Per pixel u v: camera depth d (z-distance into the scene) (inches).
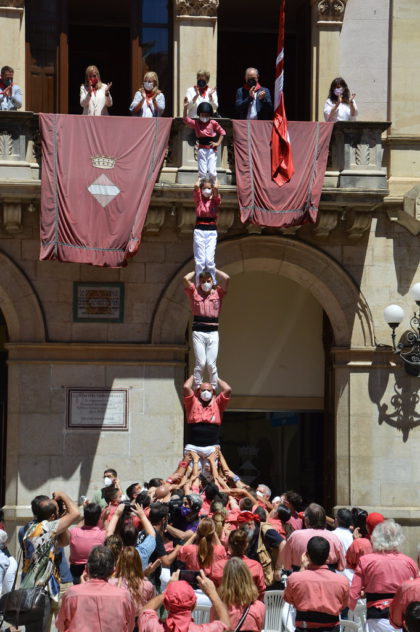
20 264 1106.1
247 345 1226.0
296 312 1230.9
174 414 1114.7
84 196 1050.1
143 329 1117.7
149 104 1107.3
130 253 1047.0
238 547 607.2
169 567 714.2
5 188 1052.5
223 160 1085.8
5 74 1087.0
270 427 1225.4
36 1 1153.4
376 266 1138.0
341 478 1135.6
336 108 1112.2
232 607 532.7
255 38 1298.0
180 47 1144.2
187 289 1018.1
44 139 1051.9
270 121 1077.8
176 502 773.3
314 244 1134.4
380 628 596.4
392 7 1160.8
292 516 861.2
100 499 970.7
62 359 1106.7
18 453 1096.8
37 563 626.5
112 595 498.0
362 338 1136.2
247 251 1131.3
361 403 1131.9
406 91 1158.3
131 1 1158.3
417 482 1130.7
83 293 1114.1
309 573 565.0
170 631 492.1
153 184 1056.2
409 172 1154.7
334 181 1096.8
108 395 1109.1
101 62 1283.2
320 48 1157.7
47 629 624.1
